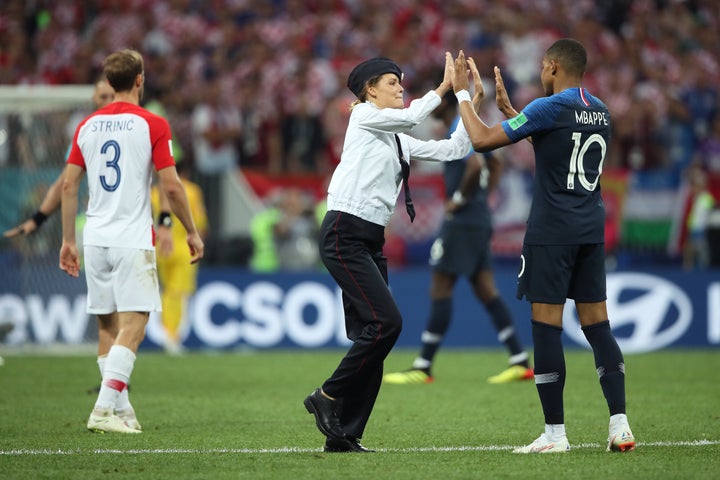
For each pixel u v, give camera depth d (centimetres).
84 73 6706
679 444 2208
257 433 2412
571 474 1823
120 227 2405
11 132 4775
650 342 4981
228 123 6153
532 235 2094
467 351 4900
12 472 1869
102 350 2581
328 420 2100
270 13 7125
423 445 2241
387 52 6881
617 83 6856
